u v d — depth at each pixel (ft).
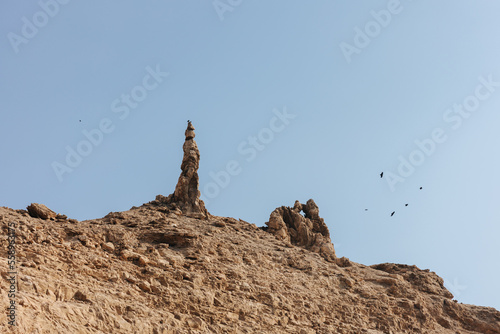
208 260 237.25
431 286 285.43
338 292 253.03
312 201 324.39
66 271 195.83
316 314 232.32
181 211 285.64
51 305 171.83
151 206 286.87
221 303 213.05
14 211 231.91
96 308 180.65
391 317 247.70
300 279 250.78
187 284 214.28
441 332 256.93
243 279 233.14
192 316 200.64
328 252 293.43
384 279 273.54
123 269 209.97
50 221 233.14
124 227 251.60
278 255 264.72
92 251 215.31
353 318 240.12
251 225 295.69
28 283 176.76
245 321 211.41
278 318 218.79
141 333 182.39
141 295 200.75
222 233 270.26
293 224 307.37
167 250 236.02
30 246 200.23
